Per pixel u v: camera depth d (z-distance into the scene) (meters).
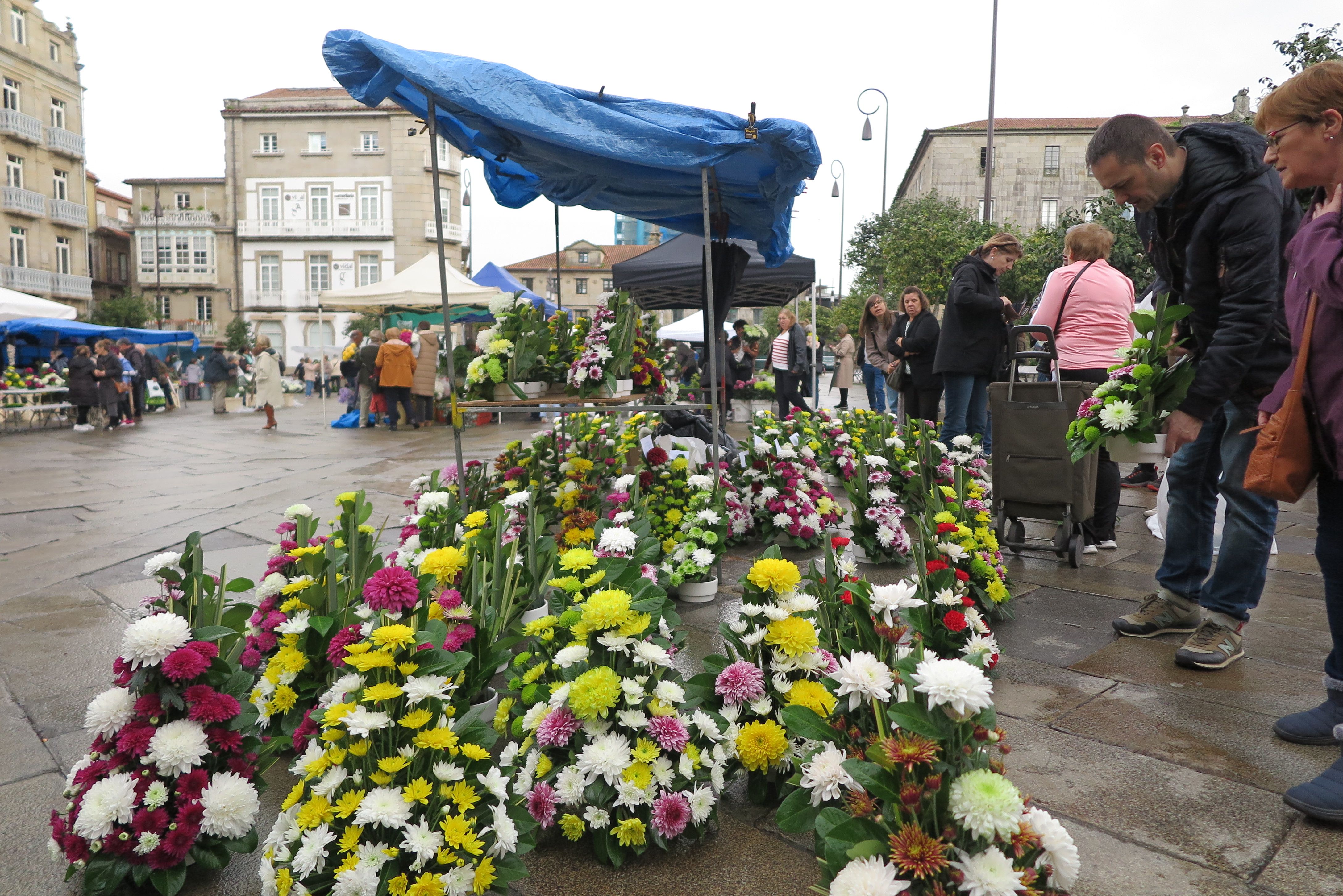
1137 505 6.16
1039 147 55.09
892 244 28.28
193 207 56.81
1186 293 2.85
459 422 3.79
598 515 3.92
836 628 2.24
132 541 5.52
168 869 1.81
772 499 4.82
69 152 44.06
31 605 4.09
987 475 4.92
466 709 1.96
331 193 52.84
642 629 1.90
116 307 46.69
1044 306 4.66
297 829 1.64
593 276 73.12
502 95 3.42
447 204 53.47
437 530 3.24
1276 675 2.88
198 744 1.81
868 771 1.44
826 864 1.54
